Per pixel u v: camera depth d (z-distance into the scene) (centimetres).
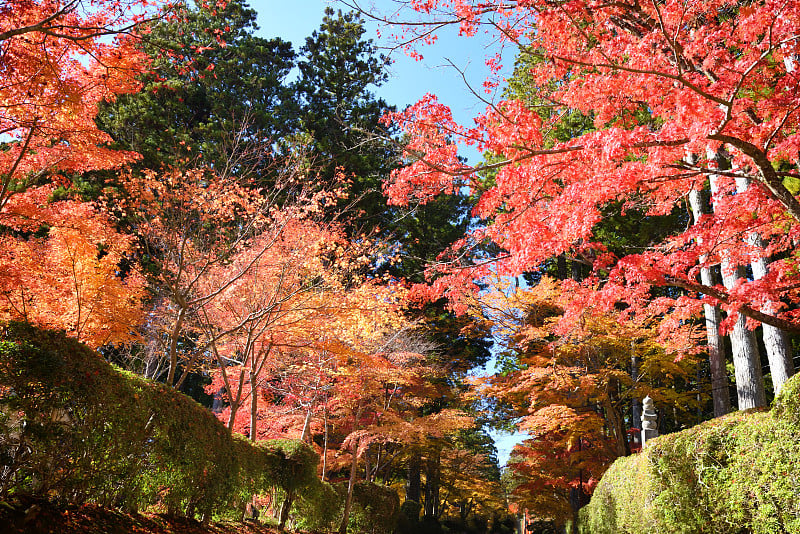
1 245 1011
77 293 1065
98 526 528
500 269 764
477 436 3678
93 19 705
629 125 768
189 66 830
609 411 1703
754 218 790
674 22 696
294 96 2564
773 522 544
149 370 1609
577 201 670
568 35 696
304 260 1202
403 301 1225
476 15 597
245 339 1395
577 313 788
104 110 1978
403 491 3150
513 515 3781
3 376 440
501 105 701
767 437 568
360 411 1828
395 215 2523
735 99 664
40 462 477
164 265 1116
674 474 728
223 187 1213
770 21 611
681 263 733
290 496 1230
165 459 682
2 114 740
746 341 1189
